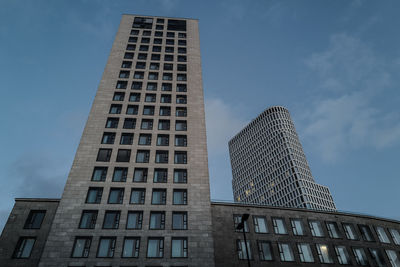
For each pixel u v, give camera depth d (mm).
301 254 35938
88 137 42188
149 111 47750
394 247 41031
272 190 163000
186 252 32500
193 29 68312
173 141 43656
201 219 35312
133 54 58406
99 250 31625
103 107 46875
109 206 35188
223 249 34188
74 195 35594
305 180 152500
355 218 42406
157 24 68375
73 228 32750
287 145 166750
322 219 40531
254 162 183750
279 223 38406
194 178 39375
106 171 38781
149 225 34094
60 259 30328
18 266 30359
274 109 190125
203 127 46219
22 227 33281
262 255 34719
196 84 53781
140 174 39125
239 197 183750
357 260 37562
